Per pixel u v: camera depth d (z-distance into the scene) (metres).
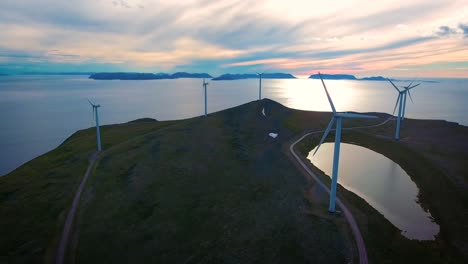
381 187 52.44
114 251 30.59
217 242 31.73
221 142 72.19
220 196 43.06
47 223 36.06
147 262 28.84
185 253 30.05
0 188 48.16
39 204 41.28
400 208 44.31
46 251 30.55
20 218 37.47
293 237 32.28
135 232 33.97
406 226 38.78
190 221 36.16
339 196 43.25
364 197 48.06
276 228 34.16
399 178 57.06
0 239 32.69
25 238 32.91
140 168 54.56
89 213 38.47
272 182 48.47
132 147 68.69
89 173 53.00
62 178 51.56
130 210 39.09
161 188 45.78
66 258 29.48
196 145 69.25
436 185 51.34
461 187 48.50
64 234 33.59
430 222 40.22
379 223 36.47
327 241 31.47
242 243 31.42
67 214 38.19
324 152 73.56
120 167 55.56
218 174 51.72
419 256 30.84
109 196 43.38
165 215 37.62
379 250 30.56
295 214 37.47
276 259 28.72
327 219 36.09
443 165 59.19
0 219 37.22
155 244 31.64
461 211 41.62
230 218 36.72
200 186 46.59
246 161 58.94
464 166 58.44
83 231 34.25
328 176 52.31
